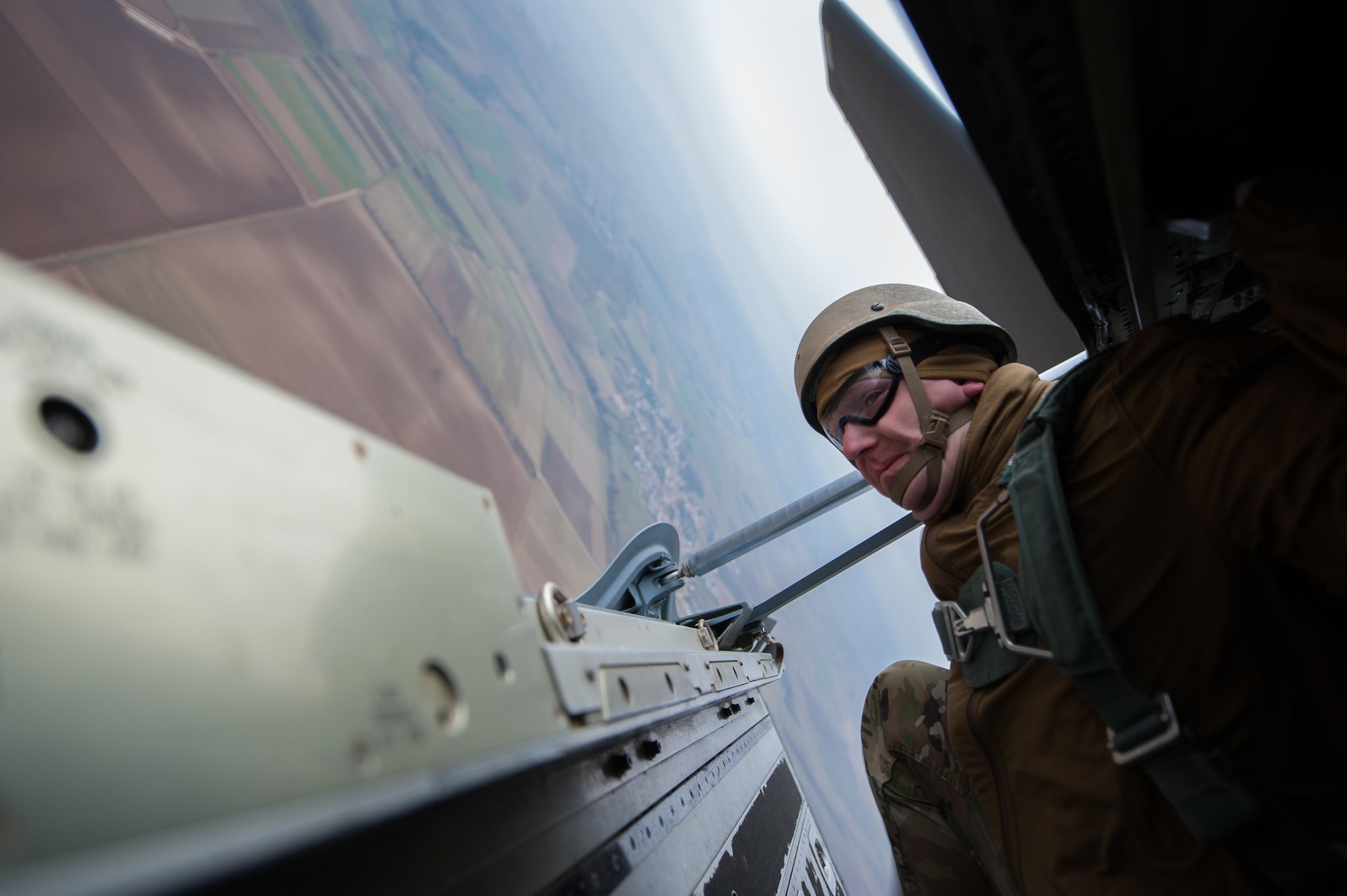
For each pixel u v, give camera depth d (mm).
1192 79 539
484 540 564
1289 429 617
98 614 256
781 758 1991
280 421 385
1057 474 788
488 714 453
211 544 310
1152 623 737
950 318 1078
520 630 556
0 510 240
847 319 1116
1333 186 555
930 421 1030
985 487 978
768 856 1373
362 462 446
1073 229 679
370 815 307
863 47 1892
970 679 952
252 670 304
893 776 1410
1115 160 572
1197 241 762
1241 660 708
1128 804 776
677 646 1179
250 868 246
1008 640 856
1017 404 994
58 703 235
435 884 451
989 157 592
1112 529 756
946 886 1346
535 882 563
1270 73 547
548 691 555
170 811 250
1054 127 557
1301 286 556
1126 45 474
